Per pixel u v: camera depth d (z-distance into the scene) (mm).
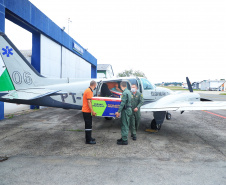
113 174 2256
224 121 6180
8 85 3920
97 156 2863
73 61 12203
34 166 2467
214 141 3775
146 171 2346
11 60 3953
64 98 4461
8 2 5785
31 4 7074
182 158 2814
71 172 2299
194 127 5145
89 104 3342
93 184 2012
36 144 3439
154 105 4379
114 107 3525
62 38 10070
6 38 3863
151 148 3281
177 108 3900
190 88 6137
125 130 3428
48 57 8828
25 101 4016
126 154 2963
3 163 2557
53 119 6121
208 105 3877
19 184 1990
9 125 5090
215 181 2109
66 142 3592
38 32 7988
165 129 4859
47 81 4516
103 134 4285
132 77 5273
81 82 4777
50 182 2045
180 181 2096
